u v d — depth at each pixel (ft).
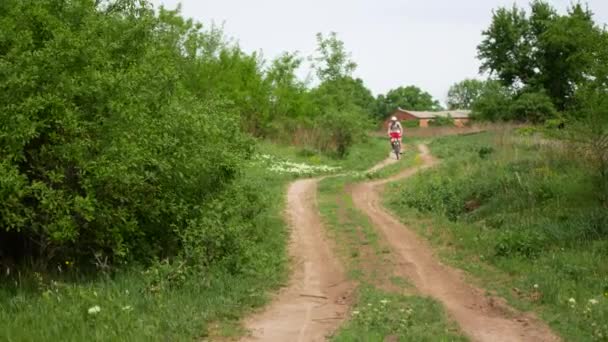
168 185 33.83
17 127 25.59
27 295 25.55
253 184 44.52
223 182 38.37
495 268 35.19
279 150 100.37
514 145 73.36
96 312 22.61
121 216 29.35
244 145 41.98
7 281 27.48
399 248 40.34
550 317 26.16
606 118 42.01
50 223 27.30
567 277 31.45
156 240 34.06
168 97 34.40
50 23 29.50
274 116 118.21
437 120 283.18
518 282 31.76
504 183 52.16
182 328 22.97
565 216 42.16
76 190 28.76
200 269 30.32
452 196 54.54
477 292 30.89
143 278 28.81
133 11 35.58
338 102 129.39
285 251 39.91
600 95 41.60
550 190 47.26
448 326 25.07
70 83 27.68
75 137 28.19
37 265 28.63
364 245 41.16
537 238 37.81
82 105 29.17
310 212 53.21
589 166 45.14
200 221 33.50
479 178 58.34
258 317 26.50
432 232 44.19
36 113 27.09
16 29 28.96
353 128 111.24
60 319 22.29
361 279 33.35
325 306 28.76
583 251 35.60
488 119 149.38
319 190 65.72
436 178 63.57
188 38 87.10
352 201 59.06
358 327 24.17
